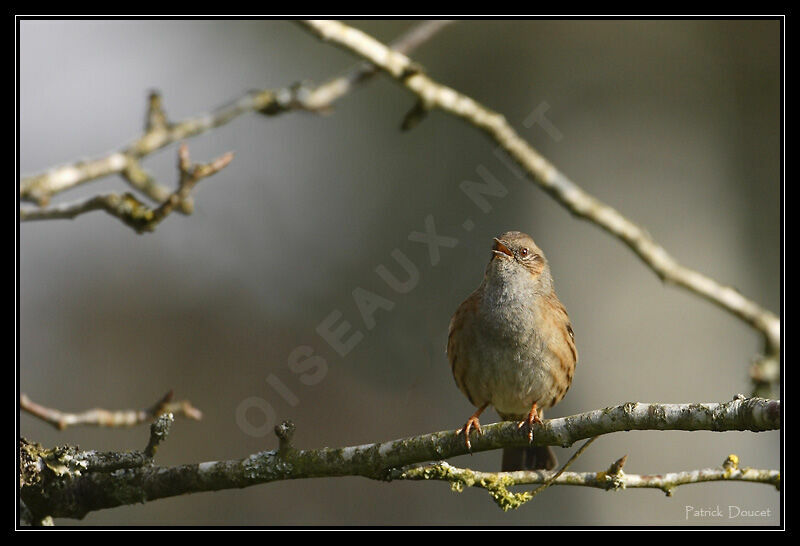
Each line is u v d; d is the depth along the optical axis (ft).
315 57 52.19
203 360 44.91
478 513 44.11
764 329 30.91
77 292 45.32
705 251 47.67
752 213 48.65
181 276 46.24
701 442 43.47
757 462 43.42
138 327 44.93
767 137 49.29
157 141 27.58
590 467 43.47
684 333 45.62
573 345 29.25
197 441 43.11
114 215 26.17
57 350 44.11
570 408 44.91
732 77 50.29
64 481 22.90
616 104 50.37
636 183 48.85
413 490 43.73
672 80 50.70
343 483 44.04
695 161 49.19
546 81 50.85
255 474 22.90
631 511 43.11
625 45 51.19
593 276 46.80
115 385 43.80
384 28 50.70
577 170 49.01
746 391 44.45
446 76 50.67
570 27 51.47
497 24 51.42
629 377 44.98
